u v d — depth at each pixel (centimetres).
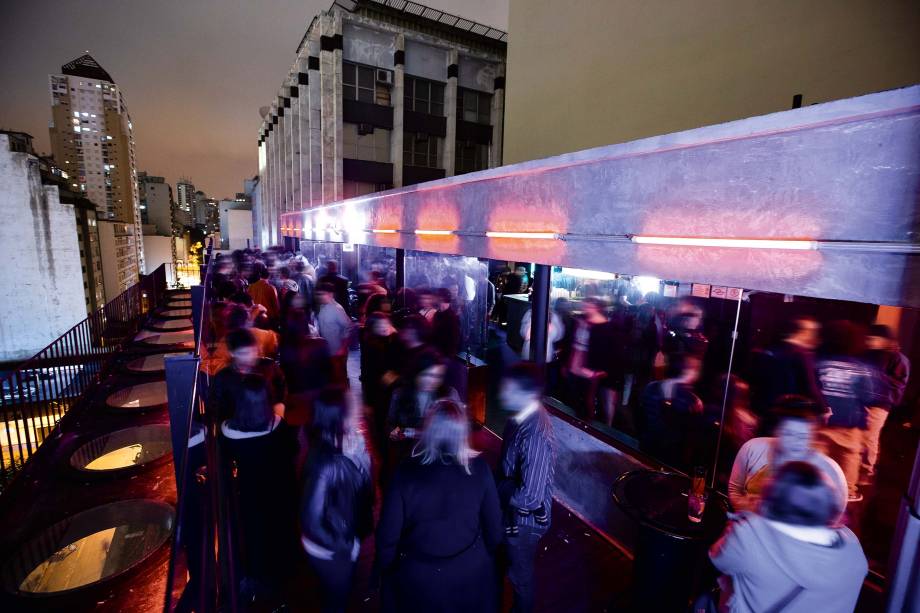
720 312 421
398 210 675
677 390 424
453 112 2734
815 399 354
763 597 182
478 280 802
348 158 2580
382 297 556
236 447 300
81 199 5319
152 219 14838
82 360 728
